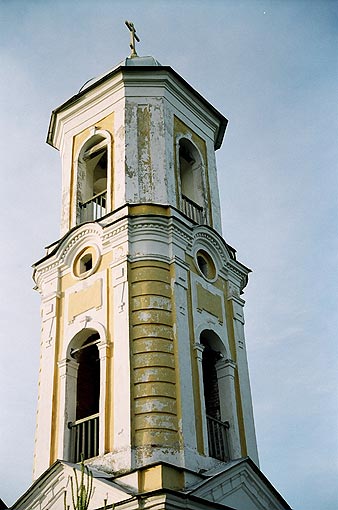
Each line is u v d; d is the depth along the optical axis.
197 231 22.69
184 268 21.58
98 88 25.58
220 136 27.92
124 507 16.89
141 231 21.62
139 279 20.84
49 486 18.77
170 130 24.59
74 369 21.41
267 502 19.77
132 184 23.00
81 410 21.02
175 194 23.27
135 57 26.70
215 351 22.14
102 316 21.02
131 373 19.34
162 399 18.95
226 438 20.72
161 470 17.31
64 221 24.36
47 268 23.27
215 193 25.77
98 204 24.30
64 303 22.42
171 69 25.23
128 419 18.66
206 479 17.94
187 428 18.84
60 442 20.06
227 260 23.72
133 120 24.36
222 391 21.55
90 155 25.34
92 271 22.05
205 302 22.05
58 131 26.84
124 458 18.14
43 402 21.16
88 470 16.53
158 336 19.91
